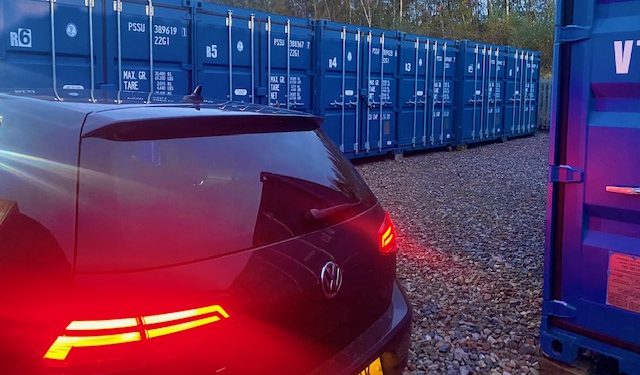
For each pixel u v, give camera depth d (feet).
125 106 7.88
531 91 65.77
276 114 8.89
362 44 40.50
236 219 7.22
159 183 6.97
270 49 34.40
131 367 5.62
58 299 5.67
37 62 25.16
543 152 51.72
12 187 7.01
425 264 18.98
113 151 6.86
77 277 5.81
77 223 6.18
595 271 11.27
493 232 23.09
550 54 92.32
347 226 8.50
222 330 6.22
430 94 47.96
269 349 6.75
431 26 115.65
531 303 15.66
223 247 6.81
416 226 24.11
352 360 7.79
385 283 9.17
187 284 6.17
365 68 40.86
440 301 15.83
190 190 7.16
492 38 103.76
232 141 8.10
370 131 42.11
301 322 7.19
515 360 12.66
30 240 6.30
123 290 5.83
